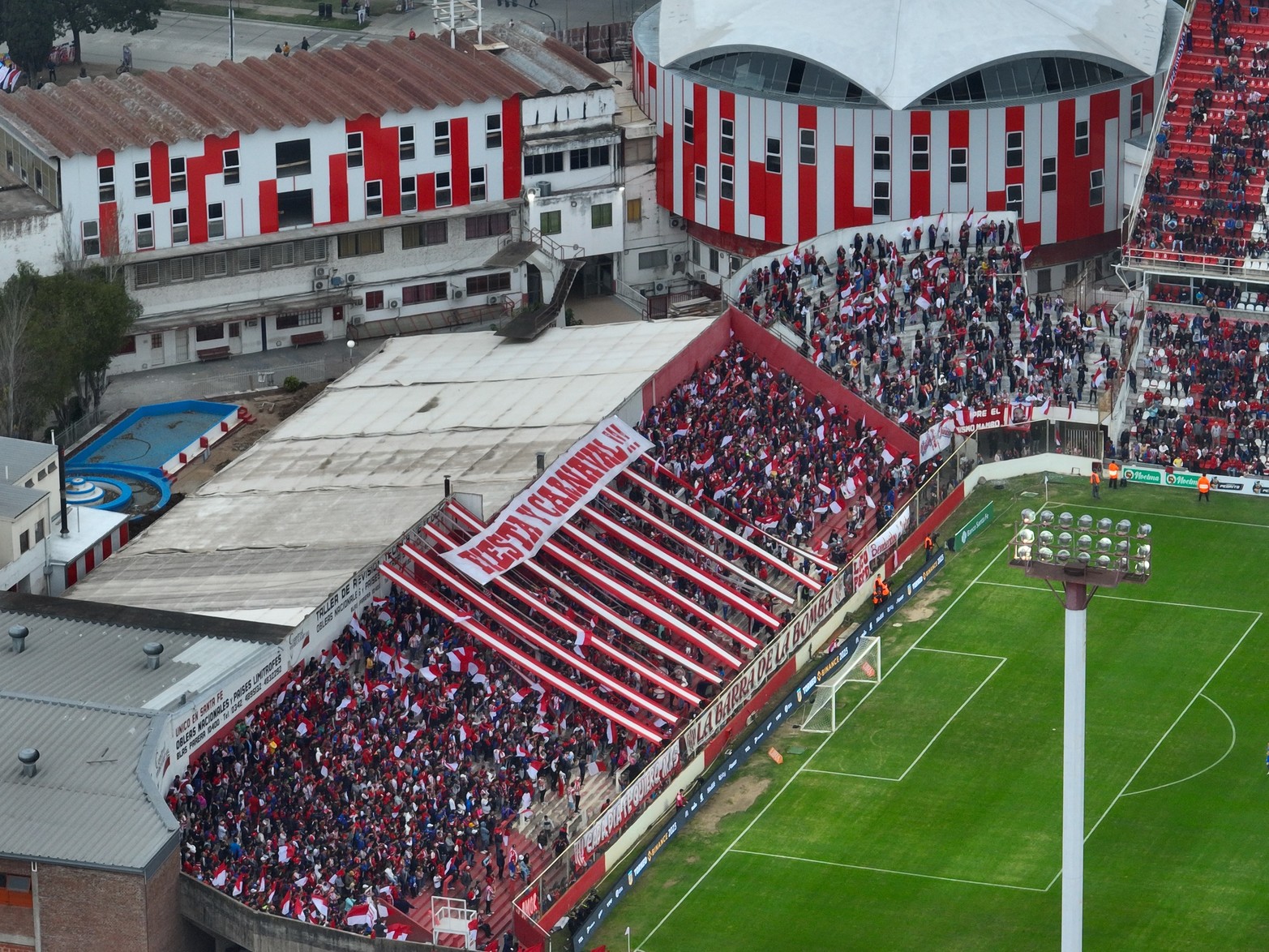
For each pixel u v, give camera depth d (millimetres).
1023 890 145125
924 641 171375
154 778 138750
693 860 149375
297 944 135250
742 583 174625
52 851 133250
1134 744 159125
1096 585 128125
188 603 158625
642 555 174375
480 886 144750
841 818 152625
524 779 151500
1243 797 153500
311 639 156000
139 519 177625
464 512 170375
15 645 149750
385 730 153500
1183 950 139625
